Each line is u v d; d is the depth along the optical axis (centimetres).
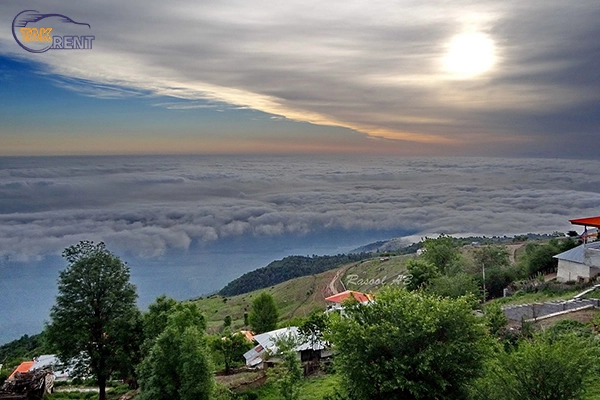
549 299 4944
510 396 2119
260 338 5597
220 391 3572
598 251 5419
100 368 4041
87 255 4125
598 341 2895
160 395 2950
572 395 2069
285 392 3234
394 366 2300
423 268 6122
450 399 2281
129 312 4166
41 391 4253
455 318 2488
